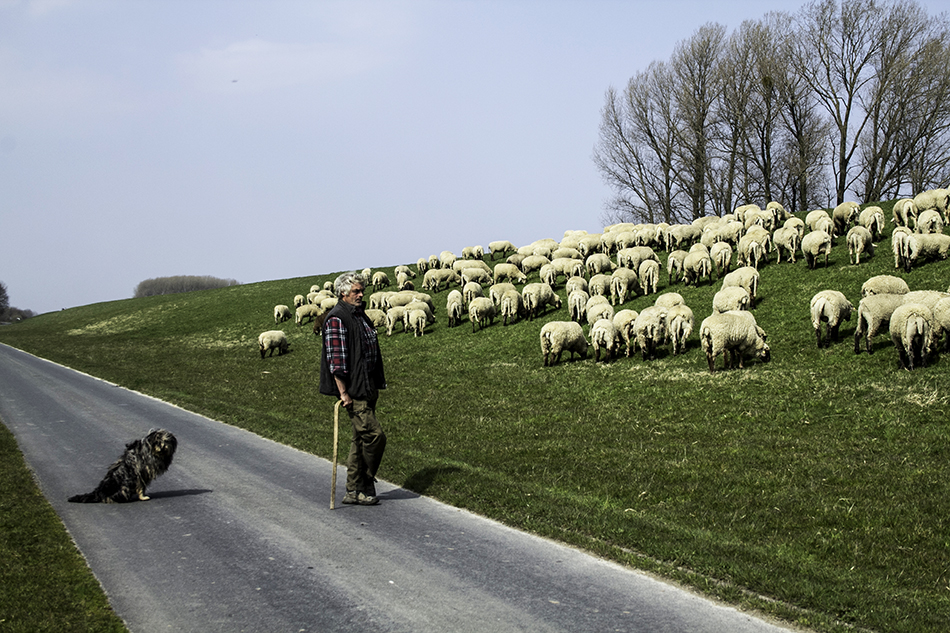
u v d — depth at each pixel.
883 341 18.72
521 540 7.51
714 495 9.34
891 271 24.77
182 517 8.55
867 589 5.99
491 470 11.18
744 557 6.79
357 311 8.95
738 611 5.63
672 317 21.47
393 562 6.82
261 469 11.38
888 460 10.73
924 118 52.44
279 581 6.37
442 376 23.91
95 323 66.31
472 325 32.72
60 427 16.39
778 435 12.89
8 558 6.96
